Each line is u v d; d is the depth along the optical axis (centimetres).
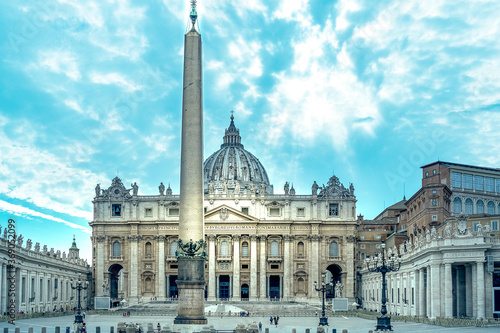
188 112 5250
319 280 15262
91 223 15650
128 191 15825
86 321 9294
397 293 10419
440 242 7581
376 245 16288
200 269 5175
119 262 15550
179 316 5131
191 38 5325
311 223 15438
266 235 15475
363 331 7050
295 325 8688
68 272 13200
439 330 6438
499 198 13362
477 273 7169
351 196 15650
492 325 6881
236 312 11700
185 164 5228
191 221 5206
